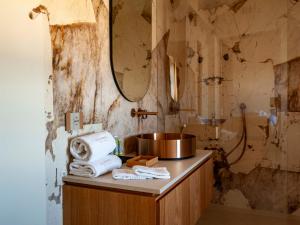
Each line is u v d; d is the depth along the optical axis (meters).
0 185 1.12
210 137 2.91
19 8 1.20
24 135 1.23
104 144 1.52
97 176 1.45
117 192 1.33
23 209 1.22
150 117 2.50
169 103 2.94
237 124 2.81
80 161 1.46
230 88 2.83
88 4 1.64
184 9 2.97
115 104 1.93
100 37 1.75
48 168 1.36
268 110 2.69
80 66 1.58
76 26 1.54
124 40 2.04
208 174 2.13
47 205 1.36
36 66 1.29
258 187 2.74
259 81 2.71
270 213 2.70
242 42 2.76
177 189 1.47
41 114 1.32
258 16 2.69
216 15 2.84
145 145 1.90
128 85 2.09
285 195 2.64
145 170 1.42
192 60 2.96
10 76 1.16
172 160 1.86
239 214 2.75
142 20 2.34
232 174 2.83
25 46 1.23
